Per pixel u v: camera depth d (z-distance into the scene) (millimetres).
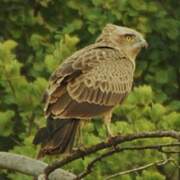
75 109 12430
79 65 12781
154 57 23344
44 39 22422
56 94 12406
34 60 22688
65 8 23641
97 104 12789
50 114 12297
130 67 13414
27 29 23766
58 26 23594
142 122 16812
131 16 22453
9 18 23781
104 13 22422
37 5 24000
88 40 22766
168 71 23219
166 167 17484
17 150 17312
